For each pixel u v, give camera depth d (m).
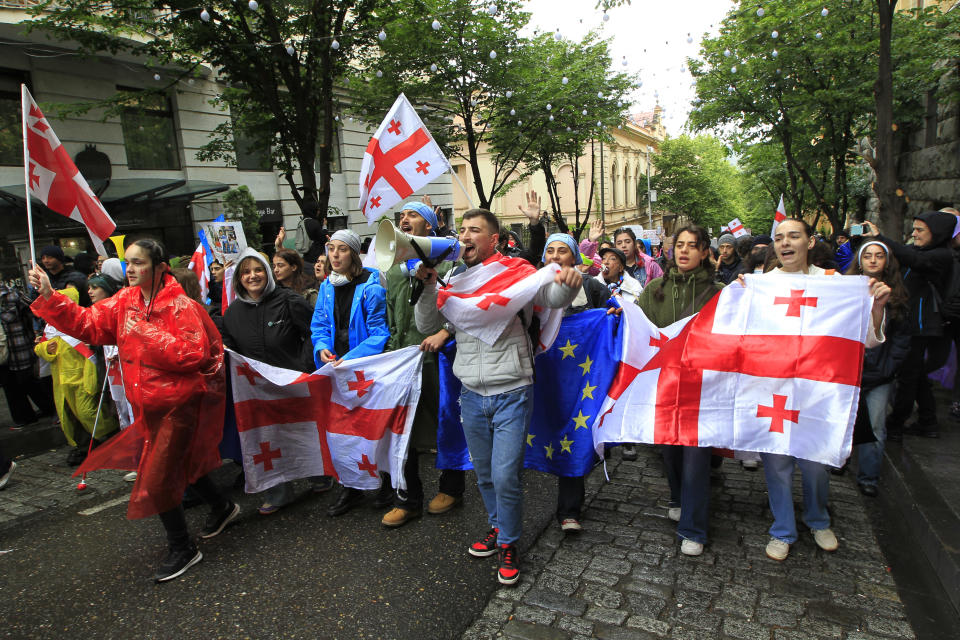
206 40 8.88
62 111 10.49
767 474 3.30
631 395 3.45
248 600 3.00
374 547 3.49
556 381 3.57
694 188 46.09
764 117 13.46
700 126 13.98
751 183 26.78
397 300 3.77
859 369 3.08
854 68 11.66
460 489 3.94
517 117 14.18
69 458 5.19
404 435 3.61
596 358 3.53
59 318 3.10
